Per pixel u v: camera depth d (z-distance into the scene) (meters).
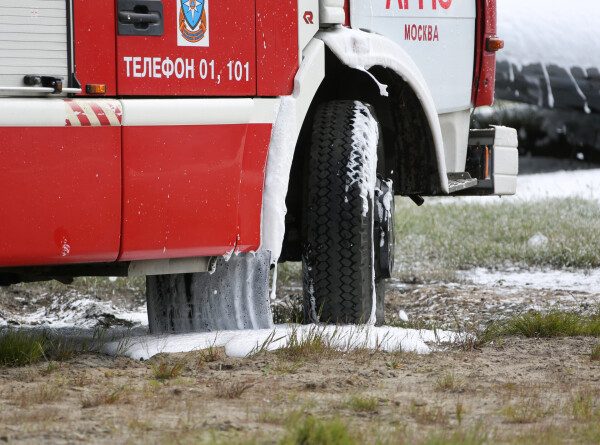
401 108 14.64
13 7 10.07
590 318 14.82
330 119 13.23
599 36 47.75
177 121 11.05
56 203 10.37
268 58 11.91
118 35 10.71
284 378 10.36
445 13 15.43
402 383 10.27
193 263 11.77
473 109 16.58
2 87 9.99
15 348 11.11
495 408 9.23
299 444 7.67
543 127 49.75
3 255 10.17
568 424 8.59
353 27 13.69
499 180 17.11
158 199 11.00
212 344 11.66
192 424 8.32
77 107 10.40
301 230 12.99
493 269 21.91
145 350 11.45
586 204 31.83
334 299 12.84
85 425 8.30
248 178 11.74
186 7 11.16
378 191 13.58
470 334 13.39
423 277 20.67
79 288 18.83
